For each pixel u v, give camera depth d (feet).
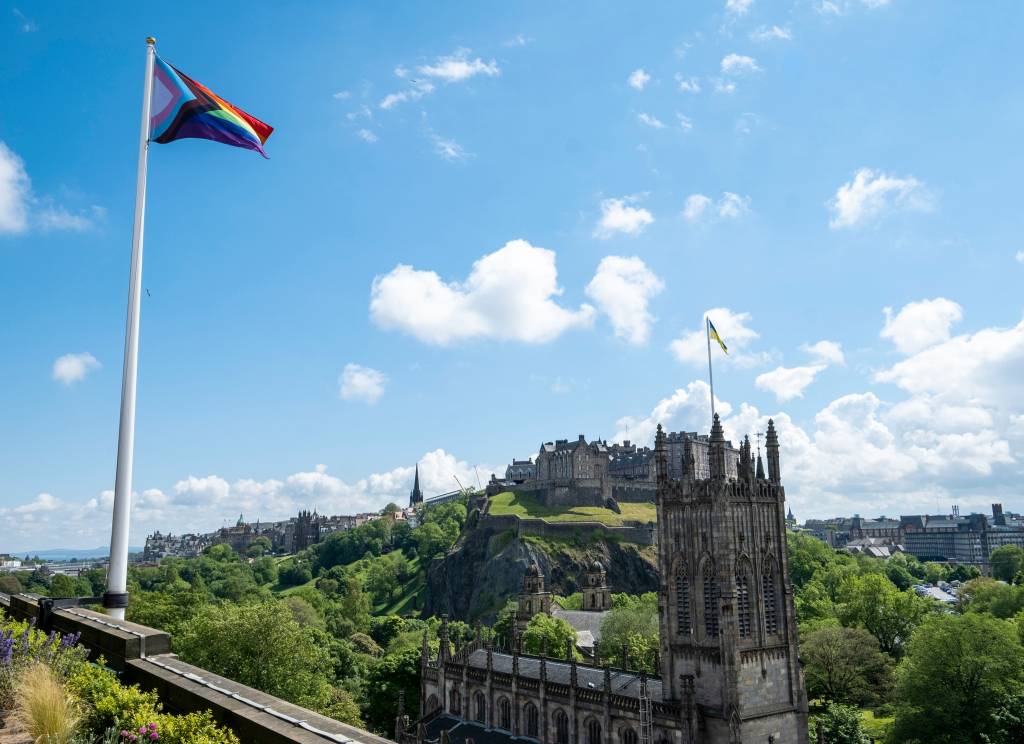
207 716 65.98
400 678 519.60
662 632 281.74
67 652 86.79
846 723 397.39
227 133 147.33
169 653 95.40
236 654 381.19
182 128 145.18
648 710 271.08
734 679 252.42
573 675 317.22
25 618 131.44
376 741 56.24
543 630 568.82
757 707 258.37
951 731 410.72
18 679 76.64
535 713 343.05
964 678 418.92
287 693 379.55
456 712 403.13
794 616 275.80
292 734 58.34
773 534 278.46
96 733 70.59
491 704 368.89
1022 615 583.17
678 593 280.31
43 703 66.74
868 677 554.05
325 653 507.71
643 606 607.78
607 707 296.30
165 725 65.41
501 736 355.77
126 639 92.07
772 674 265.54
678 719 263.49
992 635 426.10
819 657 545.03
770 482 282.97
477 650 435.12
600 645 577.43
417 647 543.39
